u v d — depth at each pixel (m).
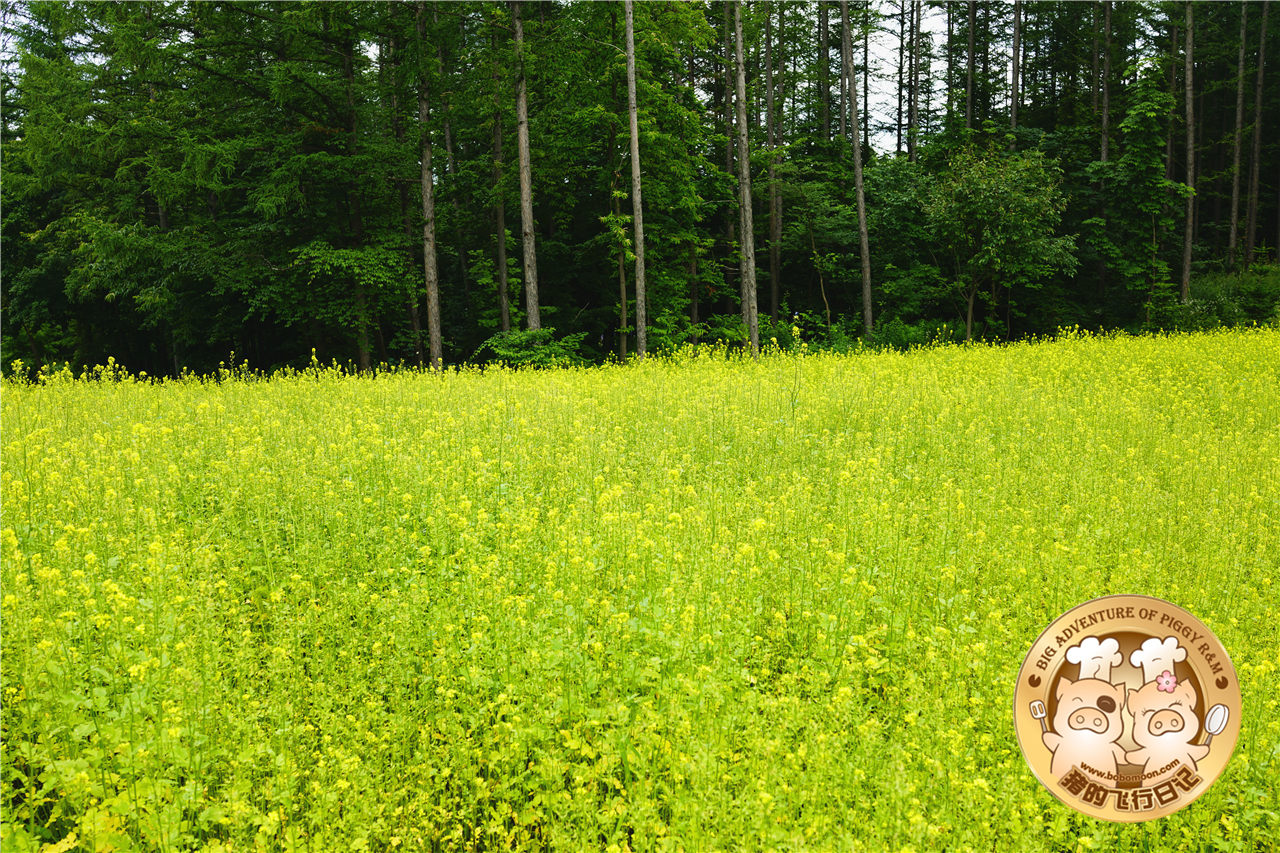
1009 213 26.66
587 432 8.41
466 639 4.54
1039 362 15.67
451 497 6.28
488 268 25.89
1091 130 34.50
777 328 29.02
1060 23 40.72
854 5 38.94
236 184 22.89
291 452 7.11
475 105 24.36
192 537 5.58
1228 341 19.27
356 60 24.02
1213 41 42.91
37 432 7.75
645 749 3.62
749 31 30.41
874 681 4.25
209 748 3.57
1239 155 39.75
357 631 4.54
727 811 3.17
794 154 36.69
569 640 4.20
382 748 3.64
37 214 29.70
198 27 22.31
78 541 4.87
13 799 3.30
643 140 24.19
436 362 22.22
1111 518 6.30
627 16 20.81
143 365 32.69
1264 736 3.72
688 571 4.95
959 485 7.55
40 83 22.52
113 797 3.30
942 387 12.48
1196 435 9.02
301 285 23.61
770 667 4.46
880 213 30.42
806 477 7.09
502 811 3.44
